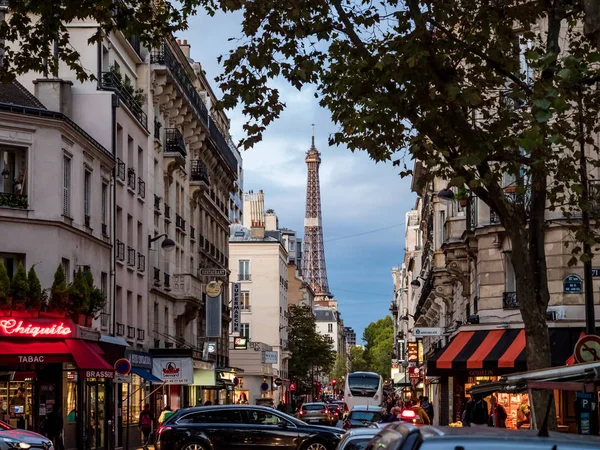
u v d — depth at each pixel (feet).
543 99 36.78
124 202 165.68
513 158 55.93
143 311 178.50
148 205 184.14
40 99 149.07
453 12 57.36
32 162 130.52
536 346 58.59
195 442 103.14
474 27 59.06
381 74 54.85
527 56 40.50
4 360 118.73
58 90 149.59
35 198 130.21
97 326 146.72
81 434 136.36
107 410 151.53
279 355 371.56
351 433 57.93
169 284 200.34
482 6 58.65
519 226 57.16
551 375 39.88
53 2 63.62
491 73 58.90
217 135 263.49
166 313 199.72
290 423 104.94
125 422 163.02
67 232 135.13
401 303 573.33
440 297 204.23
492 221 135.03
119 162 162.20
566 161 59.41
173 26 66.39
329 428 105.29
